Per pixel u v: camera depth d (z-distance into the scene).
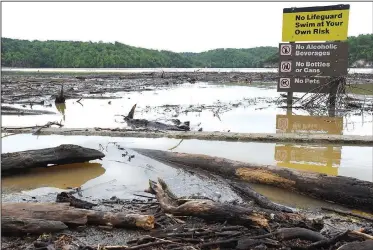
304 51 18.08
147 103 22.81
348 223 6.07
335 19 17.22
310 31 17.77
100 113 18.64
